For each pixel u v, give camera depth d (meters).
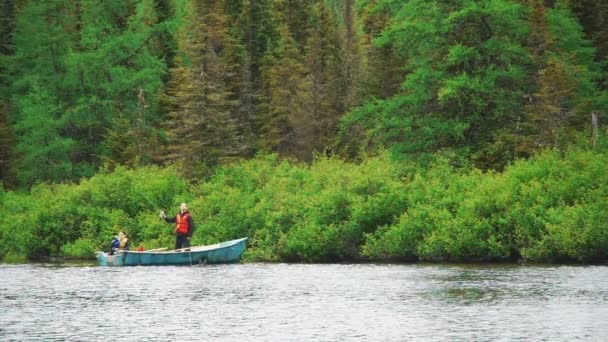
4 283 66.62
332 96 151.00
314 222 87.06
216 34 150.12
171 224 95.19
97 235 97.88
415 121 108.69
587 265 75.69
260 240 89.00
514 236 80.12
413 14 111.88
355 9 171.38
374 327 45.12
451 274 69.19
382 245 84.00
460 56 104.62
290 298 56.28
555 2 142.88
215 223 92.94
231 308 52.25
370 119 120.88
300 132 144.38
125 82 150.25
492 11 104.88
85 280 68.75
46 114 143.00
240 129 147.88
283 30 154.50
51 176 141.88
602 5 137.25
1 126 132.25
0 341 42.59
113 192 101.50
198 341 42.19
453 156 102.31
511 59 111.38
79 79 152.50
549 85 102.19
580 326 44.50
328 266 79.44
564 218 77.25
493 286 60.38
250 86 158.50
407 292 58.09
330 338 42.56
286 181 97.38
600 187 79.94
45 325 46.84
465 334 42.88
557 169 85.69
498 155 101.94
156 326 46.31
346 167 102.25
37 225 98.62
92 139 149.62
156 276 71.50
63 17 158.88
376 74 148.62
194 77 131.50
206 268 78.69
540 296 54.97
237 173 106.12
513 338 41.78
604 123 120.25
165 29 165.25
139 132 131.88
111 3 168.75
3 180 130.62
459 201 85.12
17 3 160.25
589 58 132.00
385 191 88.31
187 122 115.62
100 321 47.97
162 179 102.00
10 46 157.38
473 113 108.38
